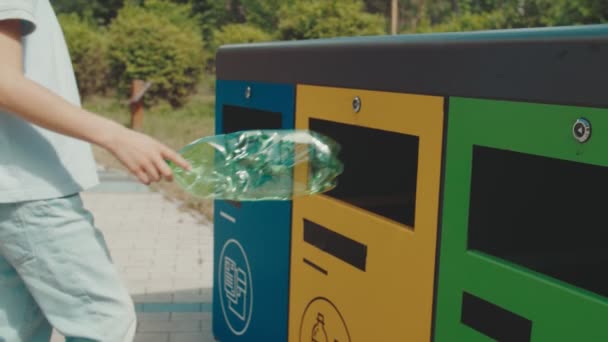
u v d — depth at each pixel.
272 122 2.84
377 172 2.42
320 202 2.33
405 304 1.93
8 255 1.66
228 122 2.99
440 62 1.75
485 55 1.61
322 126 2.35
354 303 2.17
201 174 1.87
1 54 1.48
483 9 23.02
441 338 1.80
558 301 1.47
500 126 1.58
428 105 1.80
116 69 16.83
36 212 1.61
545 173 1.77
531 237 1.79
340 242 2.23
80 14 30.08
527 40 1.50
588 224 1.85
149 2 24.59
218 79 3.02
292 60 2.43
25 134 1.61
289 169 2.04
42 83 1.67
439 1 27.31
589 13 13.83
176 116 15.48
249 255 2.85
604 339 1.38
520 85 1.52
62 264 1.63
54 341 3.38
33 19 1.53
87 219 1.69
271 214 2.66
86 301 1.65
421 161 1.84
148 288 4.32
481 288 1.67
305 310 2.45
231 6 28.45
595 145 1.36
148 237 5.61
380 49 1.97
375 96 2.01
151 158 1.53
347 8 17.66
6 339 1.75
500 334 1.62
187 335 3.55
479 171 1.69
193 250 5.25
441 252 1.79
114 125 1.54
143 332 3.58
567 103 1.42
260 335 2.79
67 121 1.50
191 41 16.95
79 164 1.68
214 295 3.23
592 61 1.36
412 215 2.25
